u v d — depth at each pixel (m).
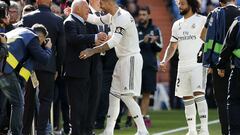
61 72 22.69
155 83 29.75
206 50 21.42
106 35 21.52
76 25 21.64
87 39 21.41
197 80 22.80
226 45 19.05
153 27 29.78
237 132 18.97
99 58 22.62
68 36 21.56
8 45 20.16
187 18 23.02
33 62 20.67
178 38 23.09
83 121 22.16
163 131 27.73
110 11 21.59
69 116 23.94
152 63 29.61
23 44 20.27
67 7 24.08
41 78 21.69
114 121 22.58
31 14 22.25
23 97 20.70
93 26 22.94
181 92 23.23
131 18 21.77
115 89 22.38
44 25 22.03
